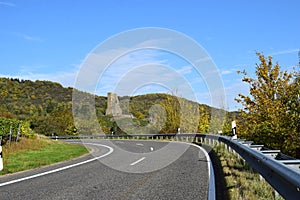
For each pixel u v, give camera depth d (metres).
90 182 9.59
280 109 14.48
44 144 28.27
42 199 7.38
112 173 11.39
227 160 14.09
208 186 8.71
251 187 7.85
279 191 5.46
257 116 17.77
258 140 15.85
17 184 9.40
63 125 61.09
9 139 24.50
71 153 20.67
